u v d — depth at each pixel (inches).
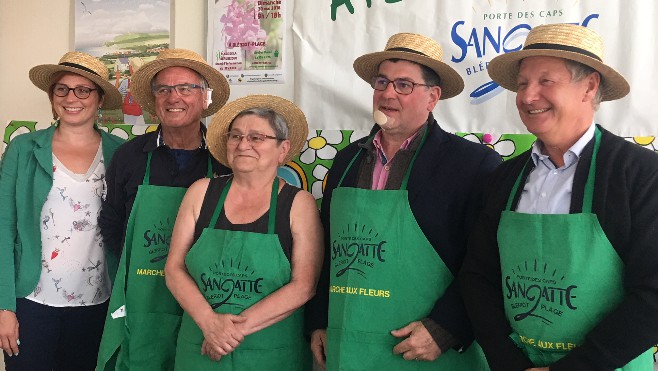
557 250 49.1
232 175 70.6
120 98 89.6
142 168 76.3
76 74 83.4
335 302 63.7
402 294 61.2
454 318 59.4
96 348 84.4
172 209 73.3
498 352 52.0
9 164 82.2
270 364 63.9
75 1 100.8
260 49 93.0
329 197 70.9
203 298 63.6
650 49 78.2
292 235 66.3
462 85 69.0
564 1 80.7
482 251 56.8
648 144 78.3
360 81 88.5
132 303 72.6
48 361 81.9
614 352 45.0
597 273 47.5
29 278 79.8
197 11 96.2
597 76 50.8
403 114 65.2
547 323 49.3
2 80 103.6
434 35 85.6
